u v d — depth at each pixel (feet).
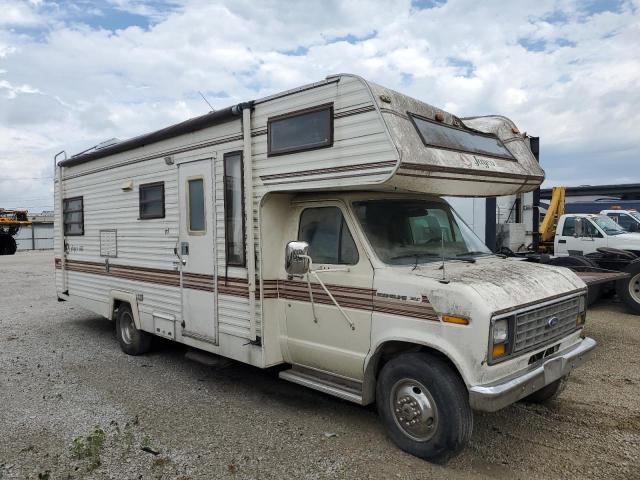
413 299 12.59
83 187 26.07
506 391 11.48
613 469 12.44
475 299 11.59
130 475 12.37
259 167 15.67
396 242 14.65
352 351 14.06
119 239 23.21
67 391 18.20
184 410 16.38
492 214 40.01
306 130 14.30
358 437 14.21
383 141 12.53
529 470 12.41
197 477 12.24
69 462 13.01
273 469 12.57
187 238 18.90
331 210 14.98
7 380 19.47
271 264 15.84
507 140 17.30
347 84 13.33
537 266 15.33
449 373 12.19
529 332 12.56
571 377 19.04
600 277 27.07
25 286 47.75
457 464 12.68
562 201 56.44
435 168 13.12
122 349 23.62
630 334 25.58
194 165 18.39
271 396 17.58
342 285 14.17
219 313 17.56
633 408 16.10
